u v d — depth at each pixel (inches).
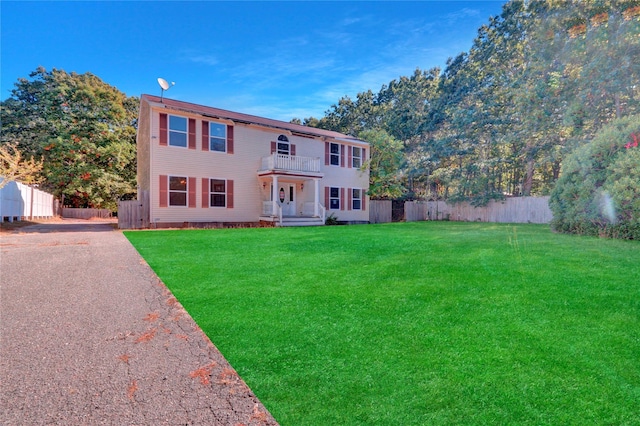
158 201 547.2
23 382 85.4
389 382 83.2
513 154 868.6
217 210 603.8
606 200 326.3
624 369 86.4
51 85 1181.7
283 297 150.4
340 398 77.5
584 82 616.7
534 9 874.1
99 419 71.4
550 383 80.8
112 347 105.2
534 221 721.6
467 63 1240.2
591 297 140.7
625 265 195.9
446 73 1355.8
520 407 72.3
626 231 307.6
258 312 132.6
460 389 79.4
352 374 87.2
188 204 573.9
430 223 695.1
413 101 1393.9
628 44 561.3
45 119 1106.1
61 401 77.7
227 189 614.5
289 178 671.8
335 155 772.0
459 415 70.4
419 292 153.4
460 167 967.0
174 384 84.8
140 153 720.3
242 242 324.2
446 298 144.3
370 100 1624.0
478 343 102.3
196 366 93.6
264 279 181.3
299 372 89.0
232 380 86.2
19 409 74.5
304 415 71.9
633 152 311.7
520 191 1014.4
